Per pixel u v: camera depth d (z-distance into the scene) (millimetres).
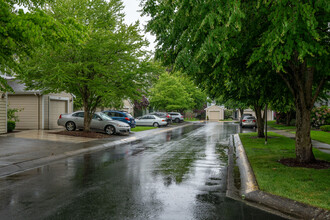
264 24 6598
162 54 7410
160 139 17781
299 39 5129
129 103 41062
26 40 7055
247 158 9922
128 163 9312
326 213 4535
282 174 7129
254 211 4852
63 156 10609
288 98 11234
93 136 17344
